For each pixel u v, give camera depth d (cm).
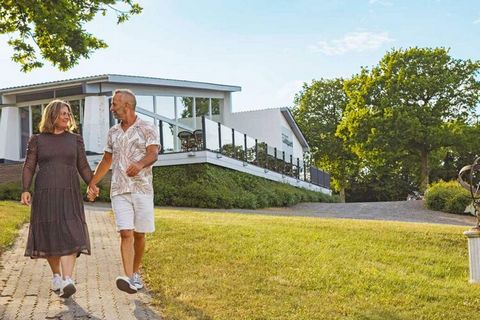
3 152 2873
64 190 645
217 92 3541
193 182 2236
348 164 6366
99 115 2689
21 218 1293
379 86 5116
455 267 937
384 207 2619
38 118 2902
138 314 619
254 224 1227
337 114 6500
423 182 5000
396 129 4797
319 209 2577
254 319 610
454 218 2211
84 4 1532
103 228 1202
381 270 866
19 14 1511
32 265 841
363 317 639
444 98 4881
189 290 706
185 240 996
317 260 887
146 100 2989
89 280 760
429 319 655
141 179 664
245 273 791
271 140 3919
